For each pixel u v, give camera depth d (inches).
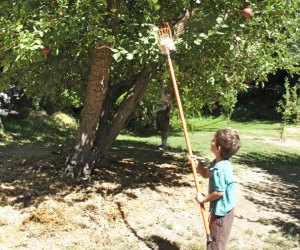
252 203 163.2
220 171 96.3
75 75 187.5
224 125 535.8
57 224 126.1
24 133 280.8
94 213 135.0
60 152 208.8
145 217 136.6
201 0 148.1
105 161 196.4
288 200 170.9
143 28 139.1
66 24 130.7
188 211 144.8
